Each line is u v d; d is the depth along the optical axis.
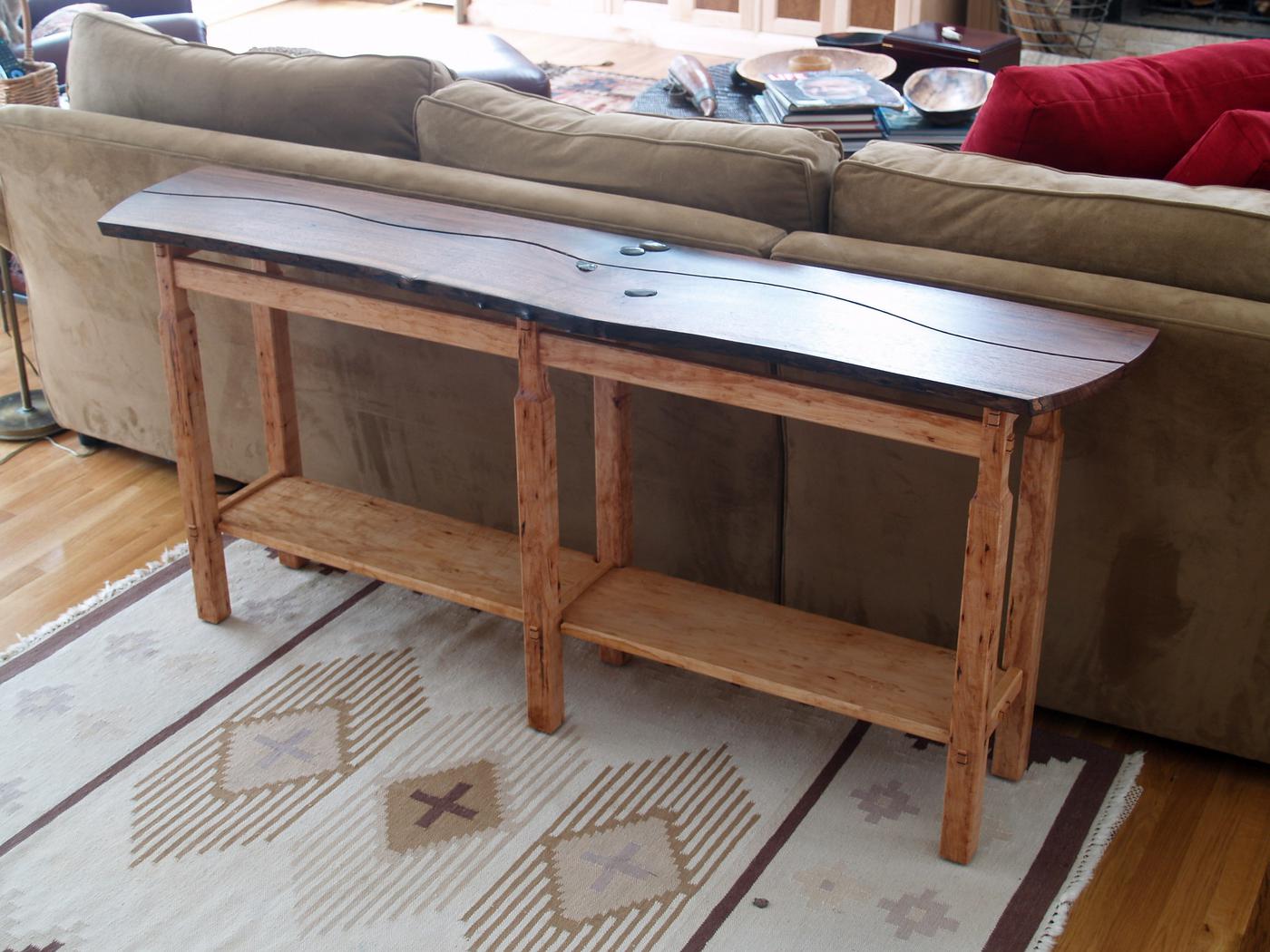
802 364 1.46
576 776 1.84
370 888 1.66
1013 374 1.41
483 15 5.93
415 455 2.27
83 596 2.26
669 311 1.57
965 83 3.21
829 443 1.86
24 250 2.51
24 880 1.68
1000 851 1.71
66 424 2.70
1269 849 1.72
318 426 2.35
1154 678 1.80
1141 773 1.85
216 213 1.89
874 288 1.65
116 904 1.64
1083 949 1.58
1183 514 1.68
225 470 2.53
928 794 1.81
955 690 1.57
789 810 1.78
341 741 1.91
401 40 3.98
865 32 3.86
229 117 2.22
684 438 1.98
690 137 1.91
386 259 1.72
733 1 5.37
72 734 1.93
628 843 1.73
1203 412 1.60
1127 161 2.05
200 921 1.62
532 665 1.87
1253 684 1.74
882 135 3.08
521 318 1.64
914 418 1.47
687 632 1.80
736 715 1.96
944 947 1.57
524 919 1.61
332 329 2.22
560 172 1.98
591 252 1.77
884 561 1.91
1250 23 4.87
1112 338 1.51
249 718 1.96
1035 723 1.95
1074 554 1.77
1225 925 1.61
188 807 1.79
